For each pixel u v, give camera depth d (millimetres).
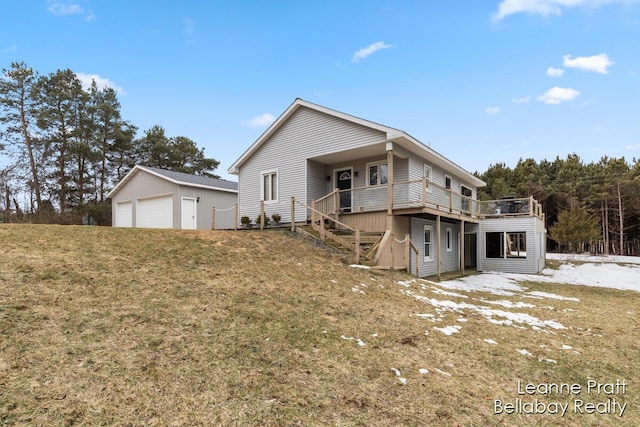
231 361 3529
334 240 11273
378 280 8195
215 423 2564
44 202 25562
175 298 5008
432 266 15422
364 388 3336
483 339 5156
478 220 18031
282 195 14867
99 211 24141
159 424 2473
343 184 14703
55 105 25359
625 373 4352
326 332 4629
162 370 3172
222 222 19438
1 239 6566
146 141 31734
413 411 3029
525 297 9617
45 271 5223
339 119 13180
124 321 4055
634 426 3172
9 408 2414
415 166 13852
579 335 5844
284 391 3113
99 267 5805
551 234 29531
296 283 6707
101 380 2891
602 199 34000
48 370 2918
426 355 4328
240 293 5641
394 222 12336
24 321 3680
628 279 15195
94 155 25344
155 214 18594
